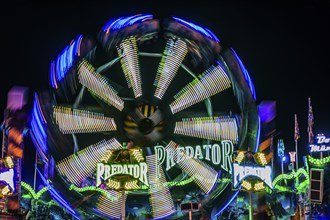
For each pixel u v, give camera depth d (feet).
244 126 86.02
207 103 91.56
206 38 88.43
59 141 80.12
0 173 70.33
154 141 88.02
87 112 85.15
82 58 85.25
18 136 76.79
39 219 87.92
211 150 88.33
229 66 87.56
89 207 79.51
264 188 70.18
